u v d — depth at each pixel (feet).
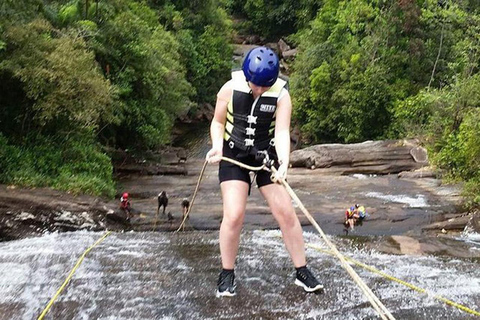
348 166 55.26
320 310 13.28
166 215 35.88
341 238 30.40
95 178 38.45
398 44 75.20
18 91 38.81
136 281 15.58
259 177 13.64
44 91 36.68
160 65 59.26
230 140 13.26
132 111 56.29
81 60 37.52
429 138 56.54
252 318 12.83
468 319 13.25
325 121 74.18
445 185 47.03
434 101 57.82
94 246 20.77
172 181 50.01
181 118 97.35
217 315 12.99
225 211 13.51
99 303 13.87
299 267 14.44
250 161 13.33
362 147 57.36
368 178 51.13
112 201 36.40
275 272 16.19
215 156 13.05
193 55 97.91
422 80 73.41
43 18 42.52
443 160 50.26
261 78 12.44
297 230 14.11
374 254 20.89
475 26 74.18
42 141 39.91
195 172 56.08
